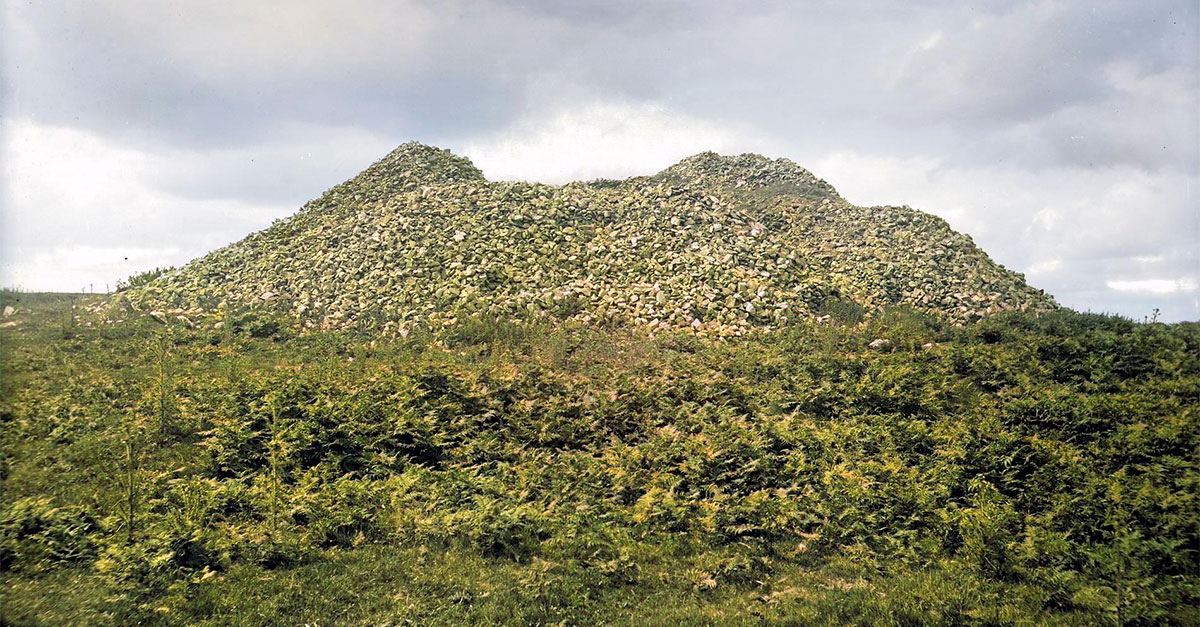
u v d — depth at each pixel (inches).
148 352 1019.3
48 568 438.0
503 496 558.6
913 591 427.8
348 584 437.7
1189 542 449.7
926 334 1078.4
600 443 706.8
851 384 816.9
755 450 626.8
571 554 476.7
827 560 484.4
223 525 490.3
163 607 392.5
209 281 1438.2
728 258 1336.1
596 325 1164.5
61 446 657.0
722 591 445.4
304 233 1604.3
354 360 1032.2
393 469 618.2
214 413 715.4
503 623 399.2
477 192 1635.1
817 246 1590.8
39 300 1413.6
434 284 1295.5
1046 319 1147.3
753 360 952.9
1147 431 614.9
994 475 571.2
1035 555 446.9
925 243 1515.7
